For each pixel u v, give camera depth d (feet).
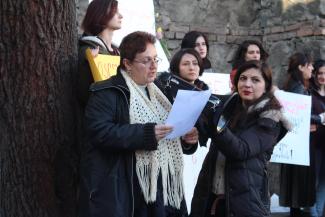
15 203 11.44
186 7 28.30
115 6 13.50
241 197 11.86
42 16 11.24
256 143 11.89
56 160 11.56
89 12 13.44
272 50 28.53
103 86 10.55
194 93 10.48
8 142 11.43
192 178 18.60
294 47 27.53
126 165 10.32
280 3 28.14
